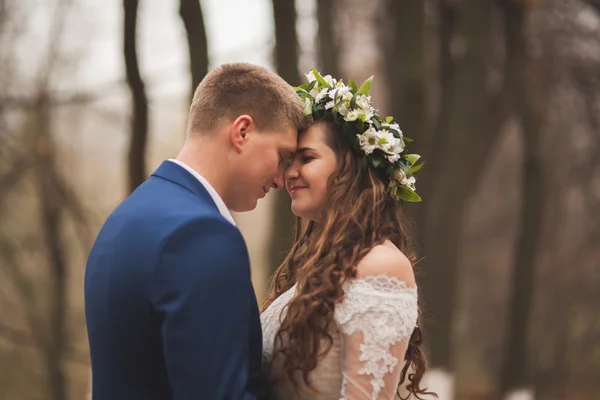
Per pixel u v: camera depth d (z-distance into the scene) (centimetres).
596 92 1205
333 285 261
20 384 1494
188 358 232
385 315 258
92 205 1602
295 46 663
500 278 1781
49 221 1202
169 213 246
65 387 1218
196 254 238
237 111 265
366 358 255
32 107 1157
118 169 1595
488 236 1731
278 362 274
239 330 238
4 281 1525
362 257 266
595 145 1320
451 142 841
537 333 1569
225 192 269
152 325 240
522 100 1011
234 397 234
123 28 620
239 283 241
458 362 1569
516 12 970
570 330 1611
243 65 273
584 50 1164
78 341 1631
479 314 1788
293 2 660
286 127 274
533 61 1140
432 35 1071
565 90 1242
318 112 284
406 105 746
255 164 268
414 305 267
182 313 233
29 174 1271
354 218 274
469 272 1767
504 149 1639
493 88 1047
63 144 1441
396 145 284
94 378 254
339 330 263
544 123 1141
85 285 261
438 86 1043
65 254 1223
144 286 239
